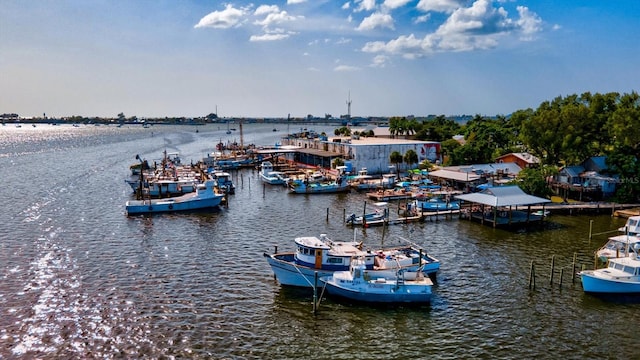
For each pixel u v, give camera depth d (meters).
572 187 94.88
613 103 109.00
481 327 42.50
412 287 47.03
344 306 46.72
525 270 56.25
